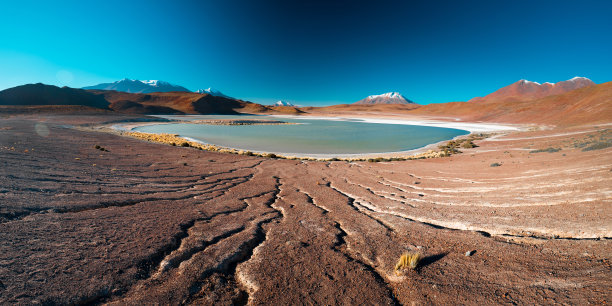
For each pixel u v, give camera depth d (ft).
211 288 13.41
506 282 12.91
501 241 17.63
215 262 15.71
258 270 15.24
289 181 48.70
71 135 114.01
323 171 62.54
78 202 23.99
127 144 100.99
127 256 15.35
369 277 14.56
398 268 15.26
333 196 36.50
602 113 207.82
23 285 11.68
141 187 35.09
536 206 24.23
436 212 26.05
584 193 25.17
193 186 40.88
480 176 47.39
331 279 14.43
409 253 16.85
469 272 14.25
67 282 12.40
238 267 15.74
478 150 113.80
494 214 23.56
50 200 23.38
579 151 60.59
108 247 16.22
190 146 119.14
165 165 59.93
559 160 51.47
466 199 31.07
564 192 27.22
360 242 19.42
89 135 125.08
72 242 16.28
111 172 43.42
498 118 444.14
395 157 107.34
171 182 42.14
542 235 17.78
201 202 30.73
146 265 14.80
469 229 20.93
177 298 12.37
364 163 82.74
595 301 10.37
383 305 12.33
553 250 15.17
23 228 16.97
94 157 59.52
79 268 13.61
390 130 293.23
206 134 212.64
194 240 18.67
